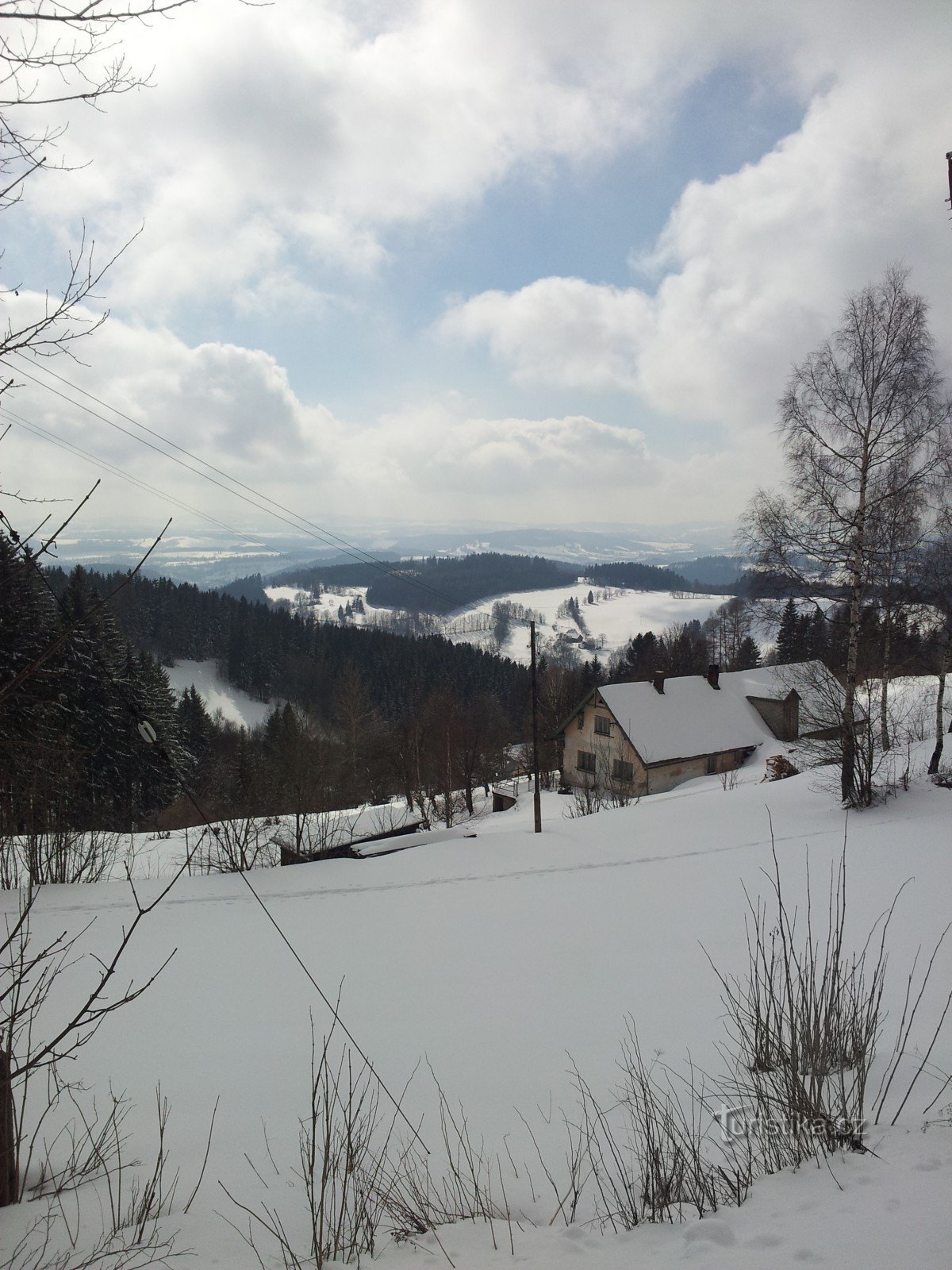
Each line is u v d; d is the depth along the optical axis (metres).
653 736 34.56
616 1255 2.94
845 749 17.80
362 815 23.09
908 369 15.76
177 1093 6.42
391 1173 4.66
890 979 7.20
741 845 16.05
